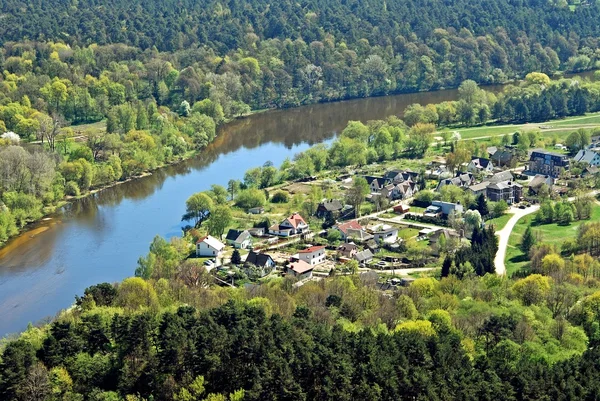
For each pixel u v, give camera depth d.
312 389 149.50
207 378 154.25
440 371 148.38
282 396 146.00
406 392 145.88
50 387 152.88
